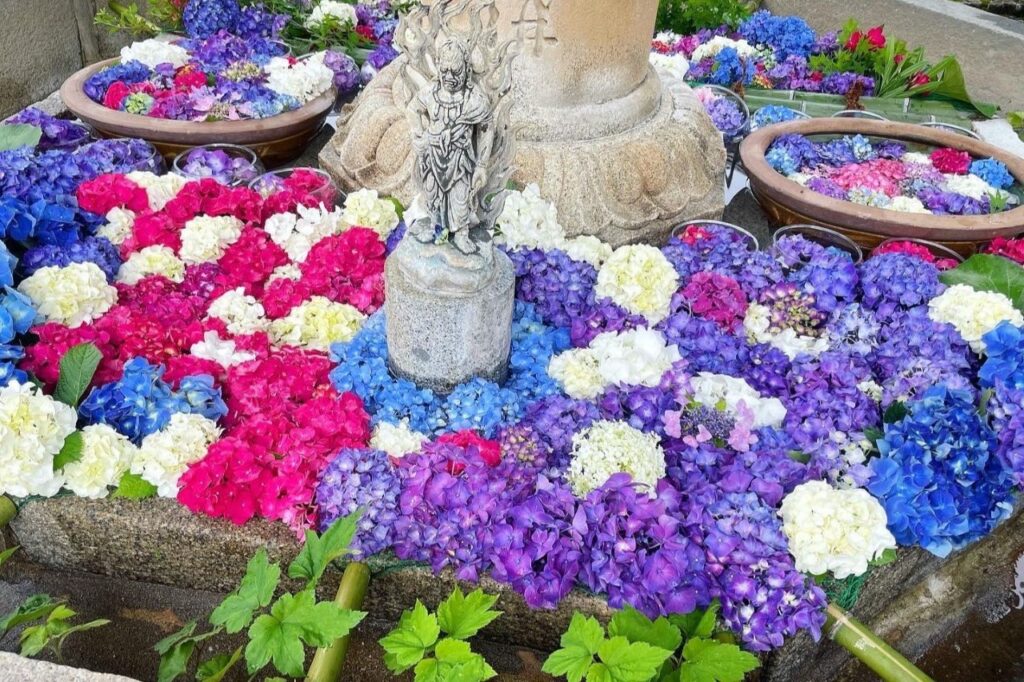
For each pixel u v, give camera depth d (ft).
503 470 5.90
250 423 6.13
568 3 8.13
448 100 5.26
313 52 13.39
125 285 7.69
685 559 5.35
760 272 7.88
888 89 13.93
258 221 8.50
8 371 6.19
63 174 8.59
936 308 7.65
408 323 6.33
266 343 7.06
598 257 8.18
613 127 8.96
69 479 5.92
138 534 5.99
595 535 5.45
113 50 15.30
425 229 6.30
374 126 9.53
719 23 15.62
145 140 9.95
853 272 7.88
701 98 11.67
